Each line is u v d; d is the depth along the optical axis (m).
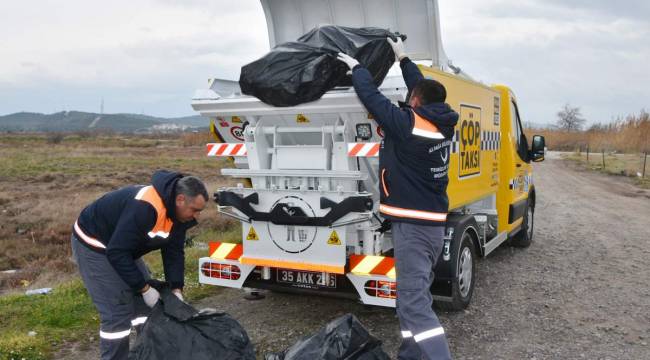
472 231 5.92
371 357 3.53
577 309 5.86
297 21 6.26
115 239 3.42
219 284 5.41
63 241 10.88
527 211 8.73
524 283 6.83
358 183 4.94
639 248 9.06
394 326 5.32
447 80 5.20
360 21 6.03
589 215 12.97
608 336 5.10
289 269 5.15
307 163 4.93
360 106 4.46
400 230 3.87
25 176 22.80
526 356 4.62
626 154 41.22
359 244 4.94
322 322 5.42
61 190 18.23
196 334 3.28
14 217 13.01
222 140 5.45
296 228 4.92
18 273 8.34
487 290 6.51
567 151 52.72
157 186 3.50
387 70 4.51
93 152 42.38
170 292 3.53
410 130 3.72
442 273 5.33
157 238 3.60
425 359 3.85
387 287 4.70
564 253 8.61
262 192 5.05
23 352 4.52
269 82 4.50
